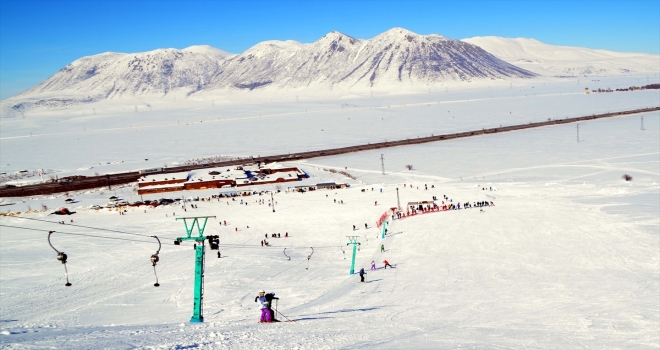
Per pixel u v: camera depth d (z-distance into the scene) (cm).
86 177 16638
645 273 4319
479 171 13338
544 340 2005
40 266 6350
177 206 11238
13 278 5788
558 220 6975
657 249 5178
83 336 1883
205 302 4234
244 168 16588
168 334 1928
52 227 9338
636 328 2352
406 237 6869
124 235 8306
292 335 1916
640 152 14175
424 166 14812
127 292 4906
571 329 2303
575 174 11706
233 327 2177
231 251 6806
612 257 4991
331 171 15275
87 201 12600
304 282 4900
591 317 2678
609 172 11562
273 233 8056
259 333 1958
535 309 3025
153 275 5619
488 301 3391
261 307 2528
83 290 5112
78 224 9600
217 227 8750
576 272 4494
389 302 3500
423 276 4638
